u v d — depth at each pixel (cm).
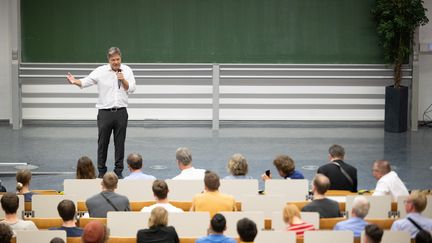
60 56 1822
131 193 968
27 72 1819
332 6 1816
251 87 1850
